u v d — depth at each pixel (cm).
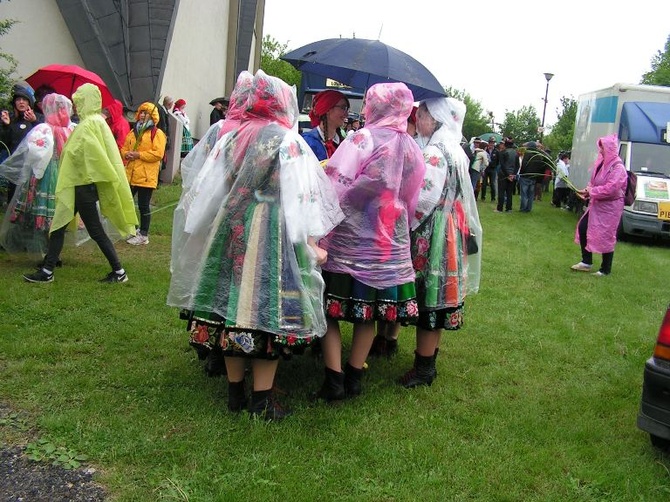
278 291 330
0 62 973
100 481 292
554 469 334
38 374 394
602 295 736
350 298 374
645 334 587
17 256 651
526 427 378
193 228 342
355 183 363
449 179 402
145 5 1152
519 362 491
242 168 333
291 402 389
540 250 1015
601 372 483
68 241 649
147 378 397
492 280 765
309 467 318
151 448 318
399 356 488
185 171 378
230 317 331
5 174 598
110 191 557
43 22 1032
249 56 2330
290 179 329
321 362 456
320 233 334
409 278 382
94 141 541
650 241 1294
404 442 349
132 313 509
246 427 347
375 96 379
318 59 463
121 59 1105
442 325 412
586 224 851
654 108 1362
